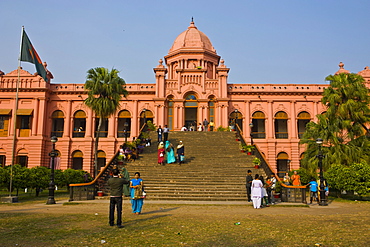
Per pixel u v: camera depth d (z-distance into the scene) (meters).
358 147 24.12
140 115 40.69
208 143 28.72
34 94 39.31
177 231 9.49
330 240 8.49
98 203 16.75
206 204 16.23
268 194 17.23
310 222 11.27
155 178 20.78
